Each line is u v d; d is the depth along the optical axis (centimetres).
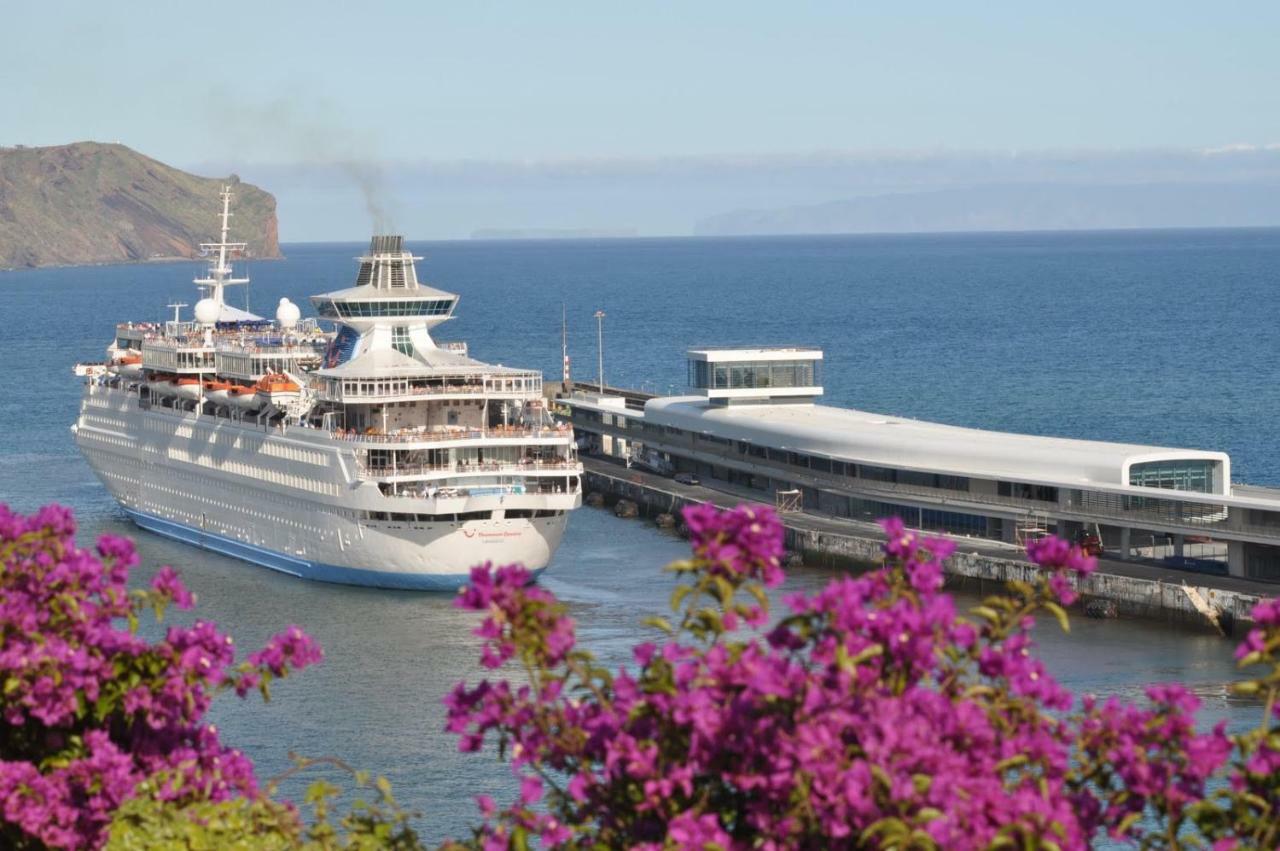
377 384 16238
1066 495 15775
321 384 16688
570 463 15912
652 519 19975
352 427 16638
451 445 15712
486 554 15588
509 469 15788
